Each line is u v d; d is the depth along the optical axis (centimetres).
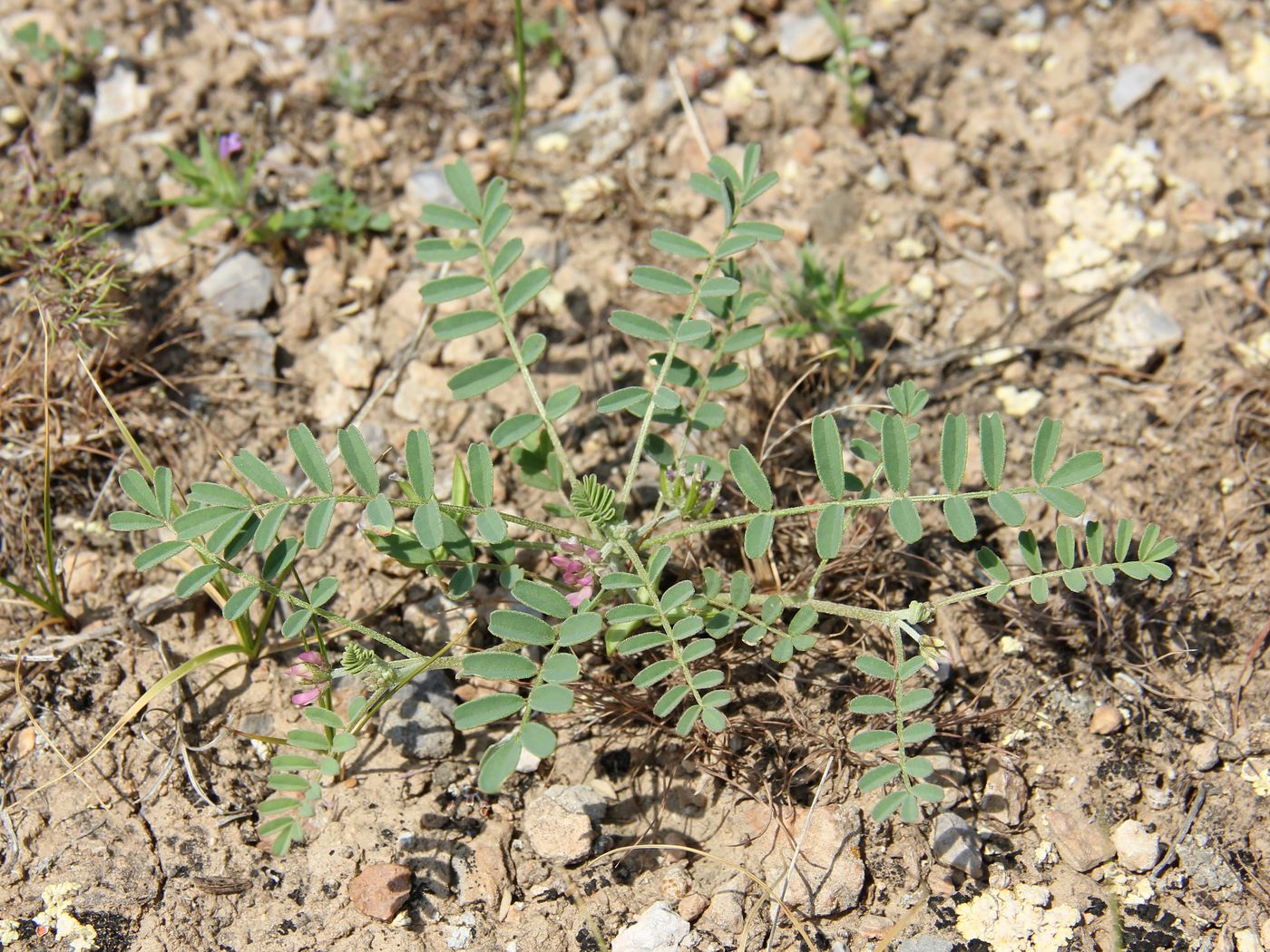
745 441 45
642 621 41
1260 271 47
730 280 41
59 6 51
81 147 49
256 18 52
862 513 43
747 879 40
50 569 42
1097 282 47
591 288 47
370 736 41
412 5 52
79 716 42
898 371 46
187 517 38
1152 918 40
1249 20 51
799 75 50
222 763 41
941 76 51
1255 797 41
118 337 45
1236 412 45
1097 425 45
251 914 39
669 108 50
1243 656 42
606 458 45
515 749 36
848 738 41
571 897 40
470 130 50
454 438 45
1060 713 42
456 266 48
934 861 40
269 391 46
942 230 48
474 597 43
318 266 48
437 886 40
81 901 39
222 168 47
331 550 43
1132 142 49
